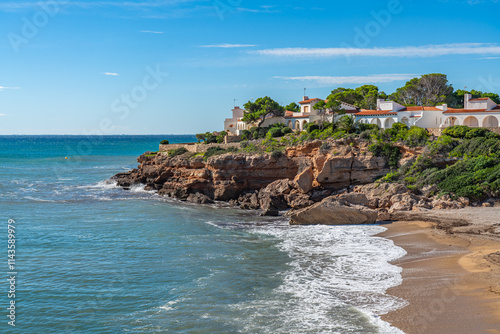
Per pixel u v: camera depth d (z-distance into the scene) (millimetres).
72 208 65812
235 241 44469
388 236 45500
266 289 30469
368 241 43562
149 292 30375
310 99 107625
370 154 68312
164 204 70438
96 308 27875
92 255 39219
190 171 78750
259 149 79750
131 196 79312
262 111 103312
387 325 24406
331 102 93188
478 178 58156
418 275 32062
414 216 52875
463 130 71125
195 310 27297
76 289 30969
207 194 76312
